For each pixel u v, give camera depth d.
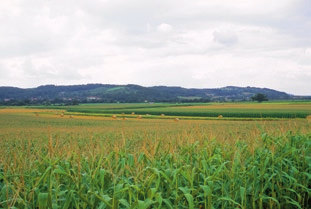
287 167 7.42
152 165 6.44
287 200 6.79
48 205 4.66
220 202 6.18
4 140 20.94
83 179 5.79
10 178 6.25
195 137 10.51
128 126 41.56
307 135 10.04
